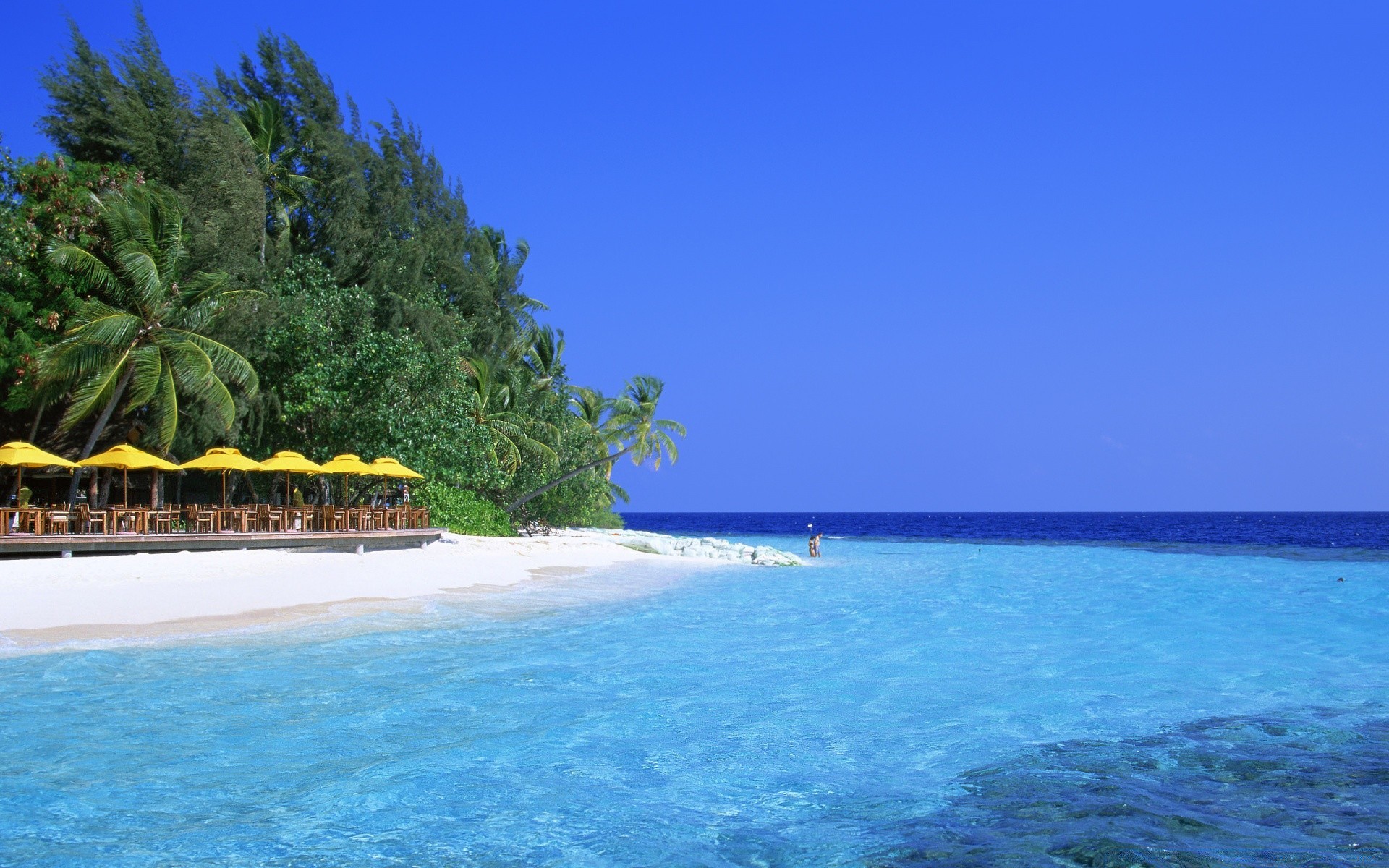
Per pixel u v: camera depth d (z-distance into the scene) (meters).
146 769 8.60
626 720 10.59
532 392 51.03
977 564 39.81
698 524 155.12
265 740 9.55
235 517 27.86
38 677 11.95
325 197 39.84
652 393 59.22
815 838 7.23
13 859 6.60
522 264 55.59
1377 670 14.02
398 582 22.66
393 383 34.66
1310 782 8.59
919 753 9.51
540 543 37.66
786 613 20.48
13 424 29.27
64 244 25.83
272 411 34.00
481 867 6.66
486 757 9.16
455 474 36.25
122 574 20.06
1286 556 47.22
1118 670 13.88
